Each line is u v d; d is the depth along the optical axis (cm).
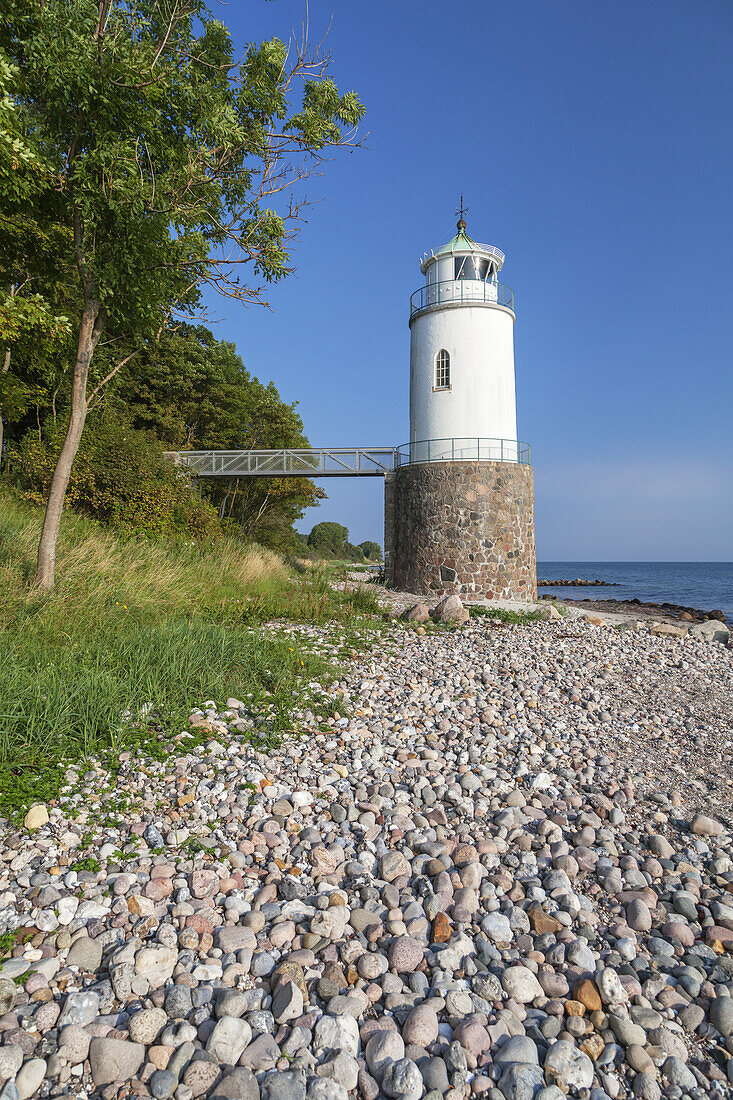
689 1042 254
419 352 2242
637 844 424
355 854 374
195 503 1769
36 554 1007
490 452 2120
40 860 326
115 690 511
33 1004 238
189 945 277
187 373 2784
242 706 578
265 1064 220
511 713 690
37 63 763
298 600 1279
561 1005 264
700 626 1489
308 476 2416
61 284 1195
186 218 898
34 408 2094
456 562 2000
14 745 421
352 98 966
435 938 302
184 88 863
